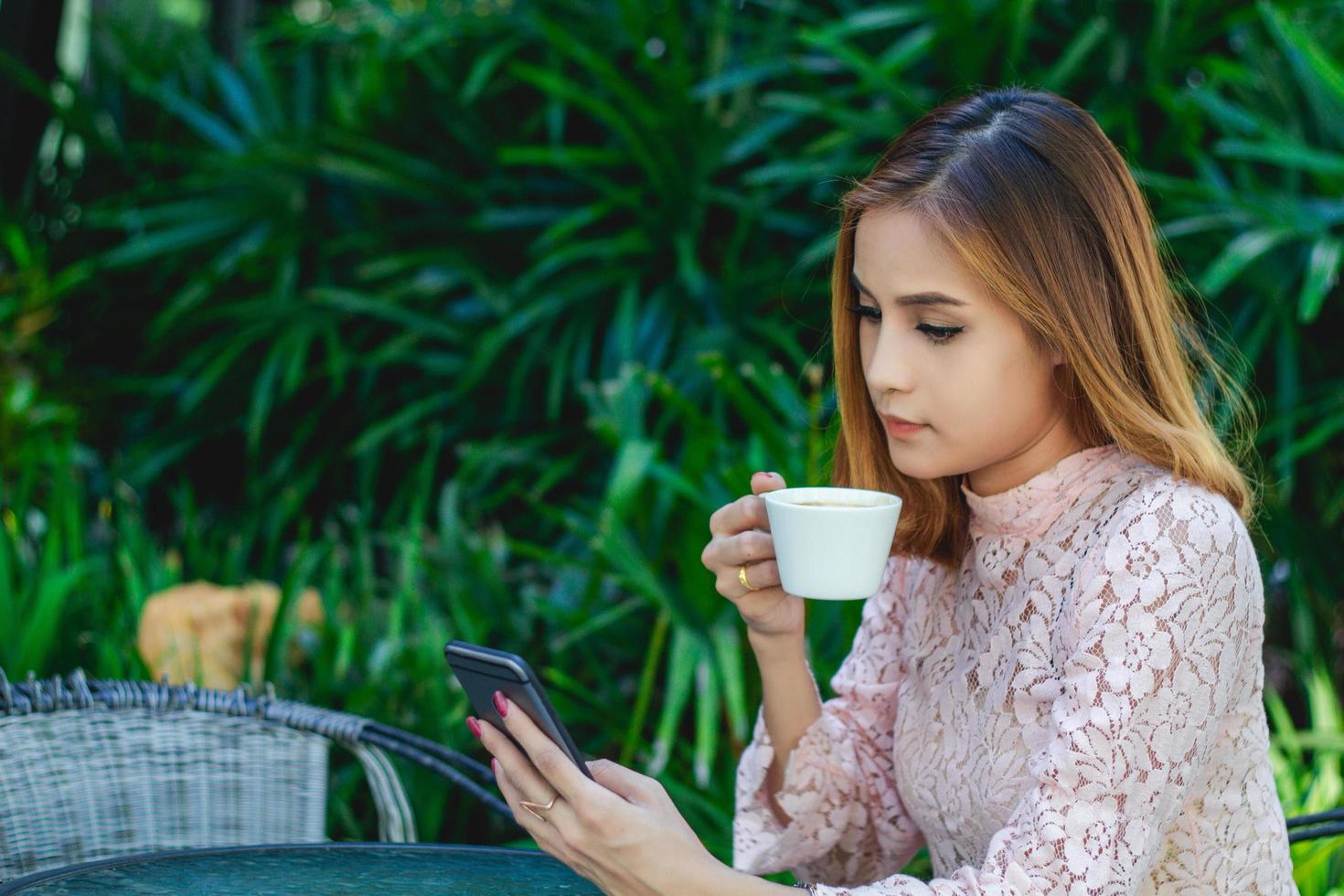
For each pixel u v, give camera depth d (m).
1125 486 1.15
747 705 2.25
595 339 3.57
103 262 3.75
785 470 2.28
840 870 1.40
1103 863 1.01
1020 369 1.10
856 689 1.40
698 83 3.56
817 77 3.37
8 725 1.48
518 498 3.51
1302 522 2.95
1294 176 2.91
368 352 3.82
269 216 3.80
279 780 1.60
